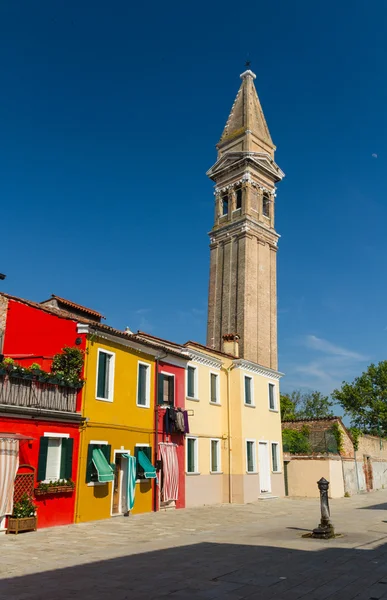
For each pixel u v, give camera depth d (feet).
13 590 29.96
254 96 215.31
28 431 58.18
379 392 201.16
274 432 115.75
